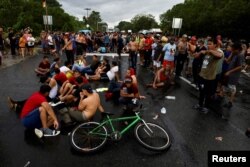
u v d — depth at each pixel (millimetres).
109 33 29734
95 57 11109
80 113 5191
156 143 4719
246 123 6137
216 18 39500
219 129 5719
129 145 4820
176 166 4184
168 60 9898
